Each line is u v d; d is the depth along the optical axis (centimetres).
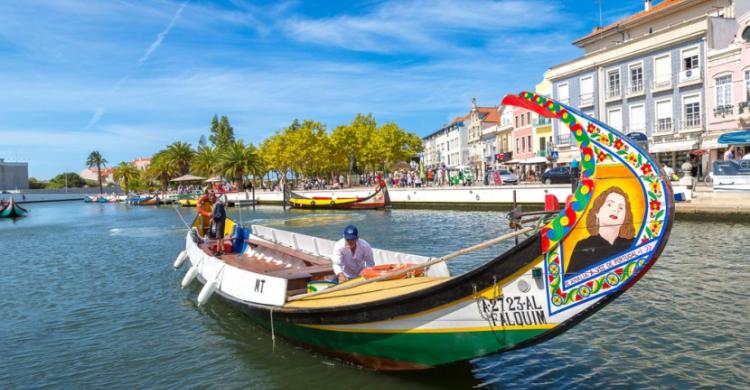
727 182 2281
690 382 663
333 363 751
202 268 1185
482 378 690
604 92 4234
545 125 5022
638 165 515
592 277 541
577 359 747
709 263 1345
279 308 772
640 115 3978
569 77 4544
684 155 3684
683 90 3644
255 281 867
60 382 751
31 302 1249
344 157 6575
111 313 1111
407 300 618
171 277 1483
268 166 7412
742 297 1016
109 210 6719
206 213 1482
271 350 820
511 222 661
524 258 561
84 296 1287
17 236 3153
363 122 7131
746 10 3322
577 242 544
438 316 607
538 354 768
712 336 812
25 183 13400
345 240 821
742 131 3033
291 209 5047
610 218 530
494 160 6662
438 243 1997
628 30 4297
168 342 900
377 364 696
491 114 7869
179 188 9075
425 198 4084
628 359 741
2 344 927
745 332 823
